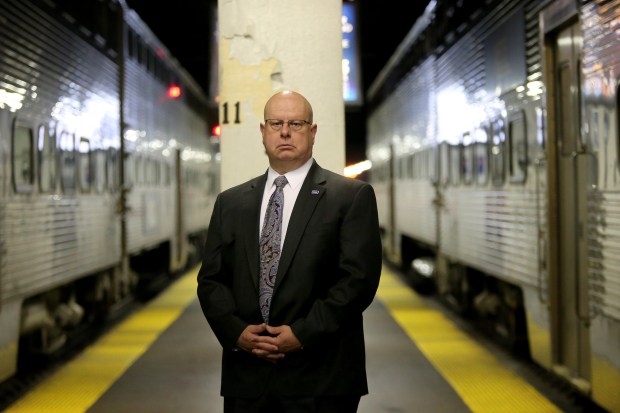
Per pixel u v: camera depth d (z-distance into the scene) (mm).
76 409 5543
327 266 2781
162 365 6621
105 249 8875
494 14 7391
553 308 5781
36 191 6418
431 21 10781
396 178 14578
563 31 5613
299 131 2846
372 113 18641
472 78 8359
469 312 9469
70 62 7535
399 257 14422
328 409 2758
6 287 5633
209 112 19391
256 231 2832
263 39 4152
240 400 2807
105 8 9141
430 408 5281
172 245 13766
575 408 5395
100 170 8703
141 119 11094
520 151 6535
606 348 4715
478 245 8172
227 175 4160
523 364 6906
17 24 6020
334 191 2818
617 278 4539
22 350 7047
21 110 6098
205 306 2846
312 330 2666
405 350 7180
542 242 5914
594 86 4863
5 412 5496
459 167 9094
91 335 8656
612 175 4598
